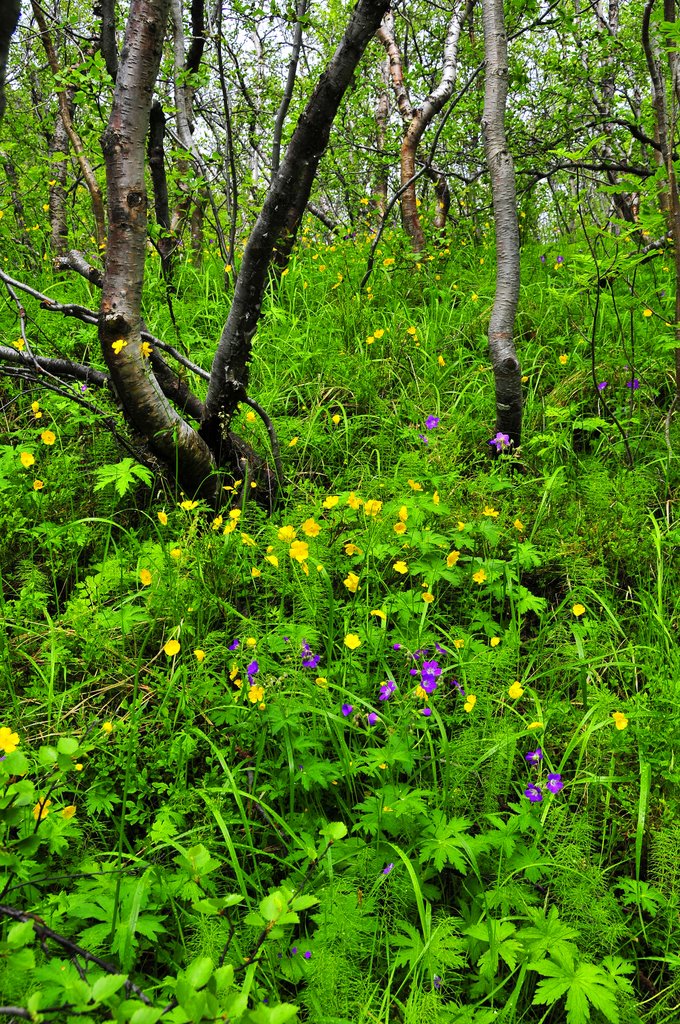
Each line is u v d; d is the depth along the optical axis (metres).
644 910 2.14
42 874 2.01
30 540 3.42
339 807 2.41
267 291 6.01
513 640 2.87
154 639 3.01
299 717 2.51
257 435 4.18
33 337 4.97
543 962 1.81
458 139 9.00
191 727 2.43
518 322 5.35
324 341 5.22
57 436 4.00
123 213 3.08
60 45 8.10
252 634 2.82
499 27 3.92
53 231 7.91
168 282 5.85
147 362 3.35
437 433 4.09
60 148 8.87
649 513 3.55
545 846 2.19
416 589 3.23
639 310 5.11
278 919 1.29
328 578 2.88
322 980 1.78
